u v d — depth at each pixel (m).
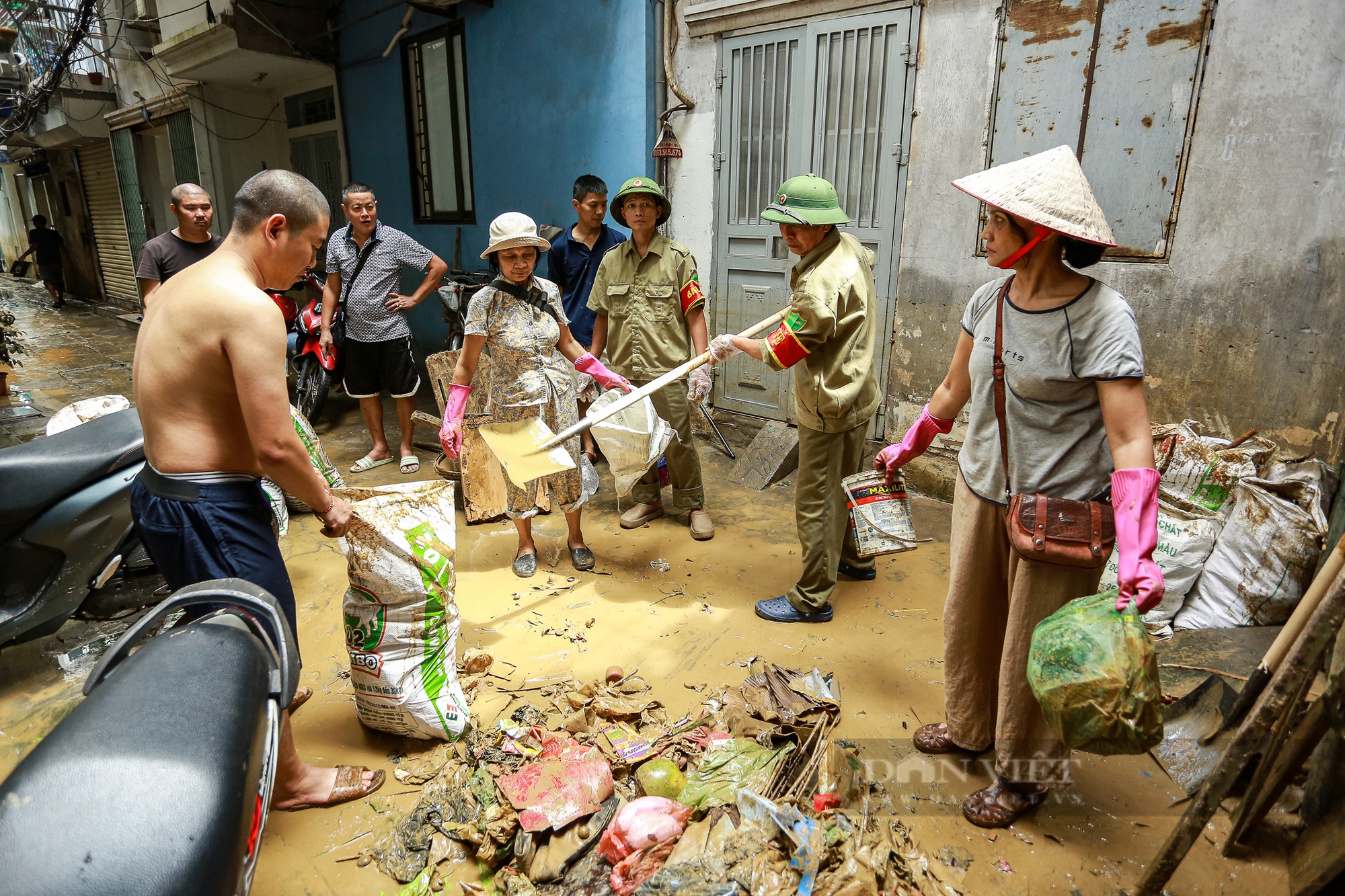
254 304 1.71
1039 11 3.35
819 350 2.65
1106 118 3.25
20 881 0.76
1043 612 1.82
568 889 1.78
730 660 2.73
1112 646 1.54
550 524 4.03
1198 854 1.89
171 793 0.88
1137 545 1.58
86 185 13.37
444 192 6.78
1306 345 2.89
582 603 3.16
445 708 2.26
